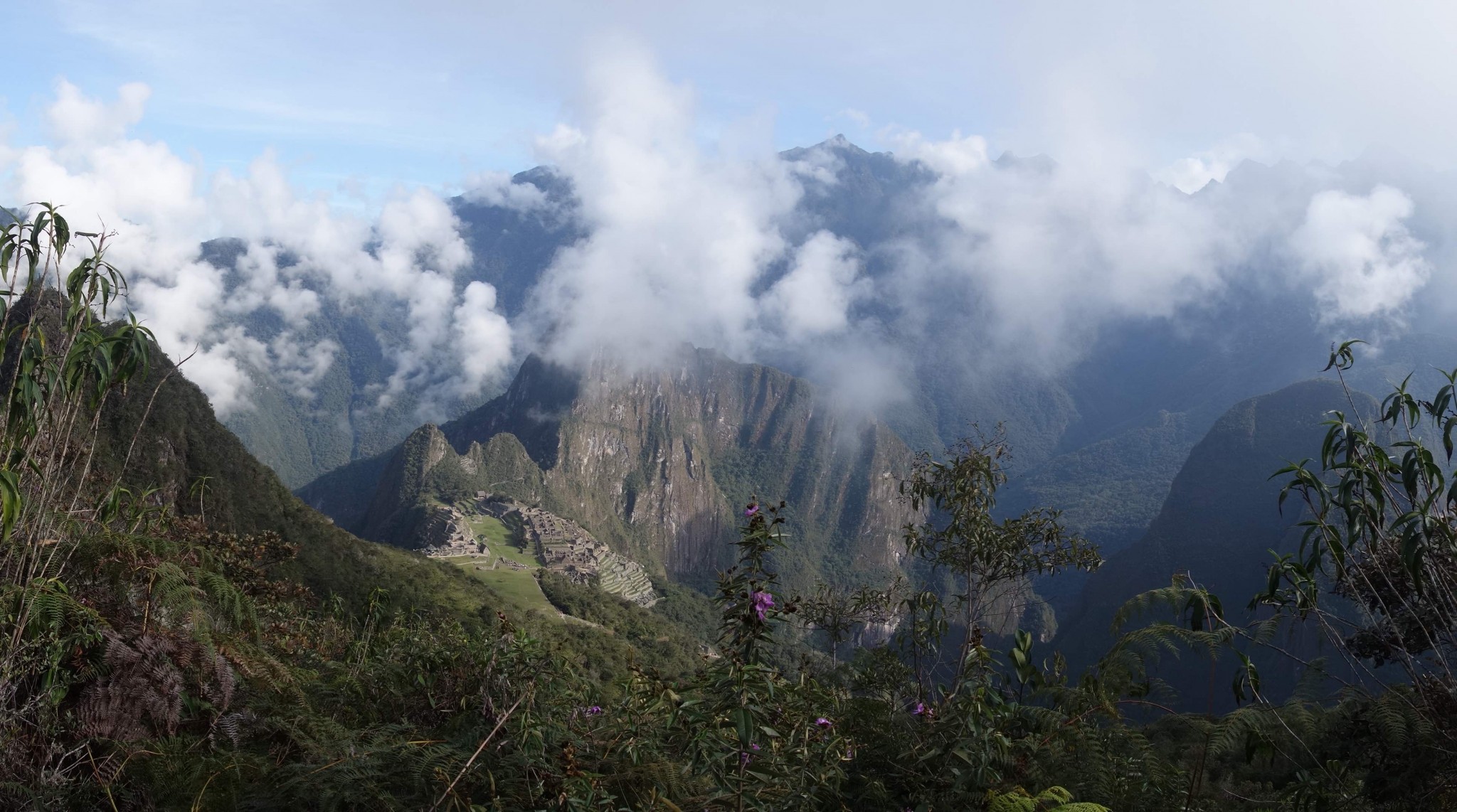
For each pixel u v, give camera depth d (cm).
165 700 457
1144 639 509
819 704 561
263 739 510
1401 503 537
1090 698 544
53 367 454
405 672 646
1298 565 526
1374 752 491
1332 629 520
